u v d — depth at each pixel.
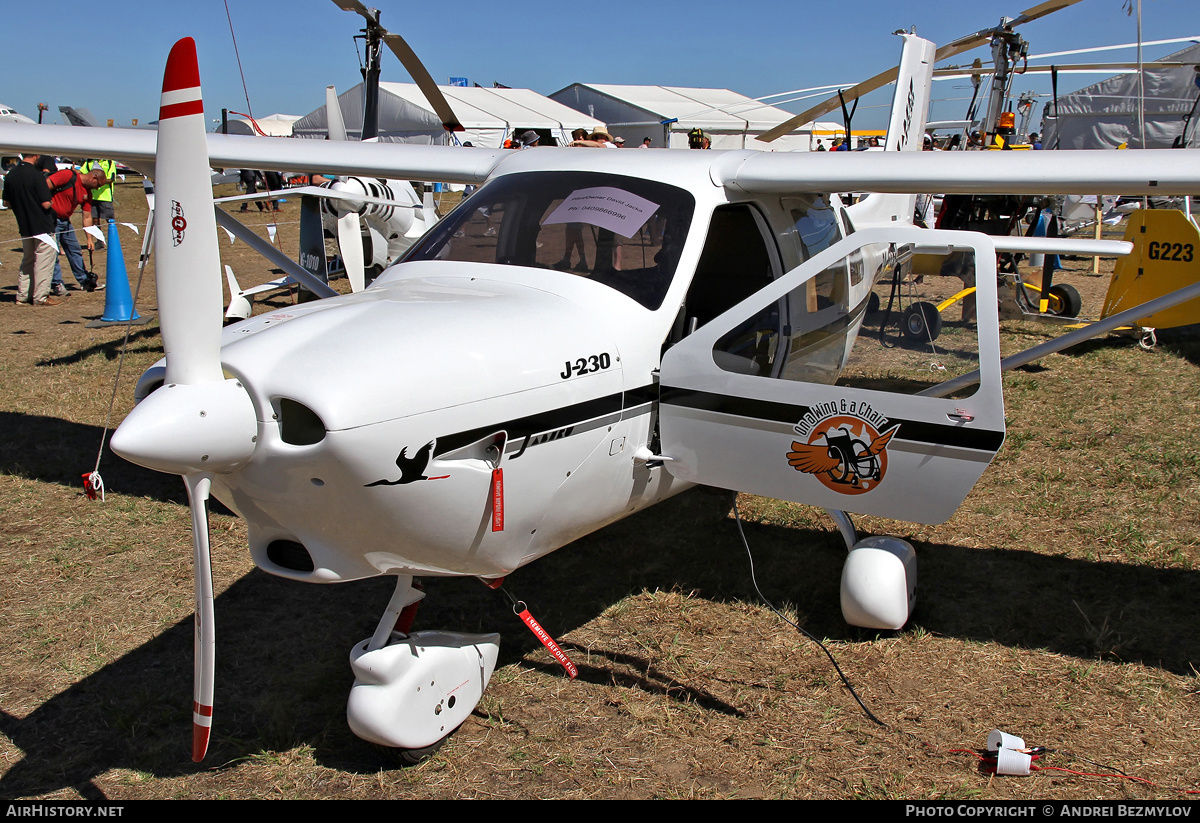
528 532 2.49
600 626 3.15
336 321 2.23
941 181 2.94
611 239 2.85
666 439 2.87
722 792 2.29
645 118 23.70
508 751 2.47
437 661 2.43
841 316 2.88
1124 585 3.36
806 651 2.97
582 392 2.50
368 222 7.79
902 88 5.95
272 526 2.23
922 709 2.64
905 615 2.96
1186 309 6.56
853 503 2.71
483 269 2.90
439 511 2.19
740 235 3.31
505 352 2.31
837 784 2.32
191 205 1.93
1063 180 2.80
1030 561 3.57
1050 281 7.84
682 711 2.65
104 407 5.67
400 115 22.17
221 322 2.00
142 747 2.50
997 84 8.22
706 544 3.79
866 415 2.60
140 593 3.38
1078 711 2.61
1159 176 2.68
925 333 2.60
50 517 4.05
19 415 5.48
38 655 2.96
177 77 1.87
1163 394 5.72
